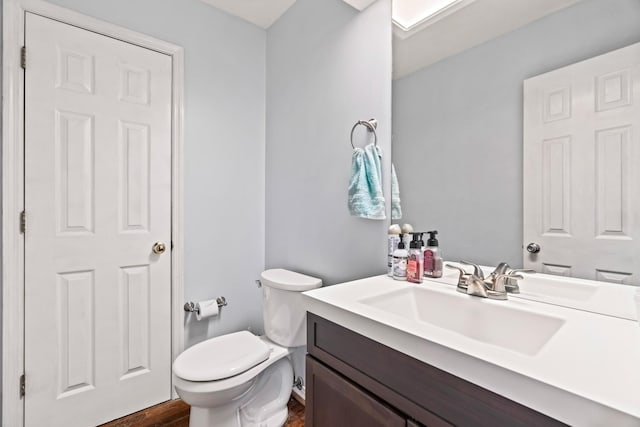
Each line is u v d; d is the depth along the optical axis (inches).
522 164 39.2
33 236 54.2
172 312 69.3
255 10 76.8
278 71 80.0
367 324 32.1
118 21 62.1
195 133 72.6
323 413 37.7
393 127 53.2
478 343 25.8
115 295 62.2
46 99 55.1
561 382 20.0
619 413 17.2
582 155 34.3
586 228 34.1
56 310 56.3
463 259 45.4
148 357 66.1
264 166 84.9
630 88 31.0
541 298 37.4
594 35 33.2
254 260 83.1
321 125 66.5
